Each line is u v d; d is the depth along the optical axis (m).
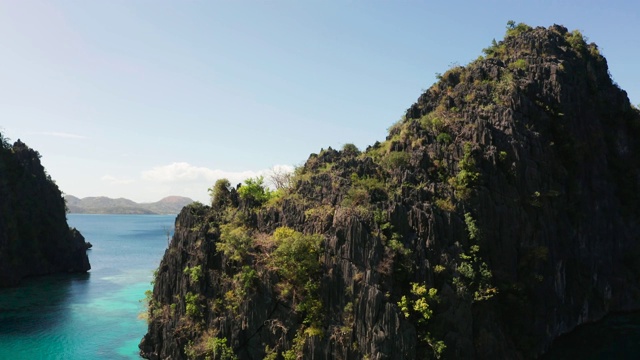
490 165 74.38
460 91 93.31
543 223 76.44
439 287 61.94
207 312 67.25
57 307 110.31
